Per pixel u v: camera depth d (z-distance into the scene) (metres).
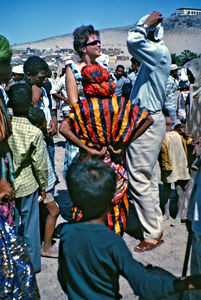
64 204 4.54
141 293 1.39
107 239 1.55
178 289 1.35
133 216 4.19
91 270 1.57
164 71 2.97
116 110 2.66
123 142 2.77
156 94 3.04
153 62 2.90
